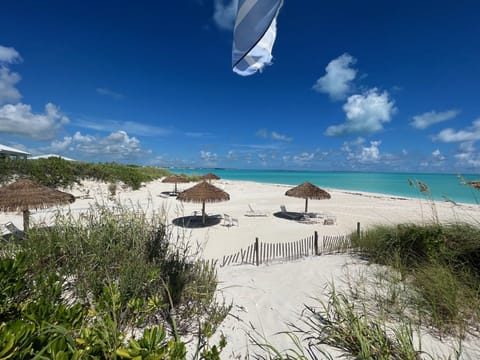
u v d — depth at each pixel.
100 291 2.57
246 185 34.53
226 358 2.33
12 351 1.17
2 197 5.84
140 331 2.38
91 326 1.78
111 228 3.57
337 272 4.63
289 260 5.77
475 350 2.37
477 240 3.97
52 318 1.57
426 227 4.90
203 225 10.59
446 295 2.97
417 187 4.95
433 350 2.38
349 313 2.77
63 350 1.26
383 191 34.25
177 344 1.39
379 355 2.25
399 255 4.69
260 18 1.26
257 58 1.41
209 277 3.60
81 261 2.95
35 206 5.95
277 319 3.05
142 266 2.88
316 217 12.82
